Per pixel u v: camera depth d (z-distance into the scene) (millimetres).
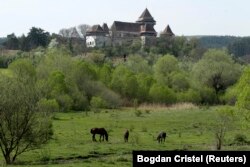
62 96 172000
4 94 63500
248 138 101625
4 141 64250
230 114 92250
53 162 67812
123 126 124750
